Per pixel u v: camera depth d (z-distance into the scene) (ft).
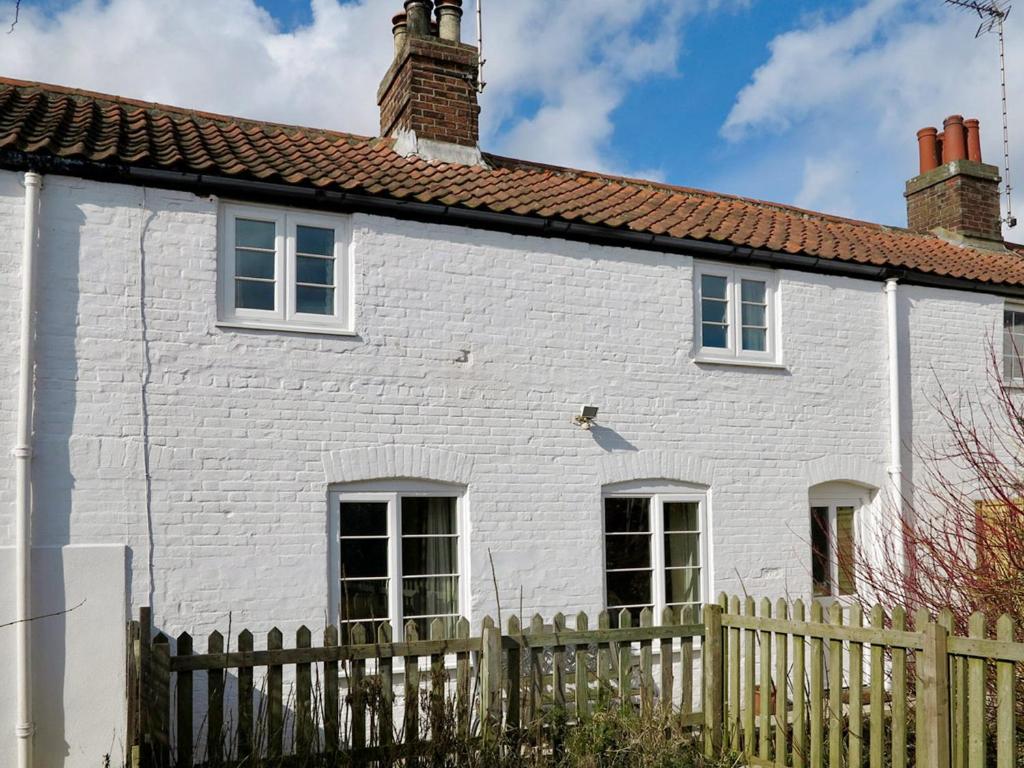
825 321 37.09
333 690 21.16
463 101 36.27
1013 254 47.78
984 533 26.32
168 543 25.79
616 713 23.54
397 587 28.78
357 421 28.50
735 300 35.73
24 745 22.31
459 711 21.93
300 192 28.22
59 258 25.41
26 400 24.22
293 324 28.37
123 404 25.68
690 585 33.58
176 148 28.19
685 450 33.55
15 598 22.86
